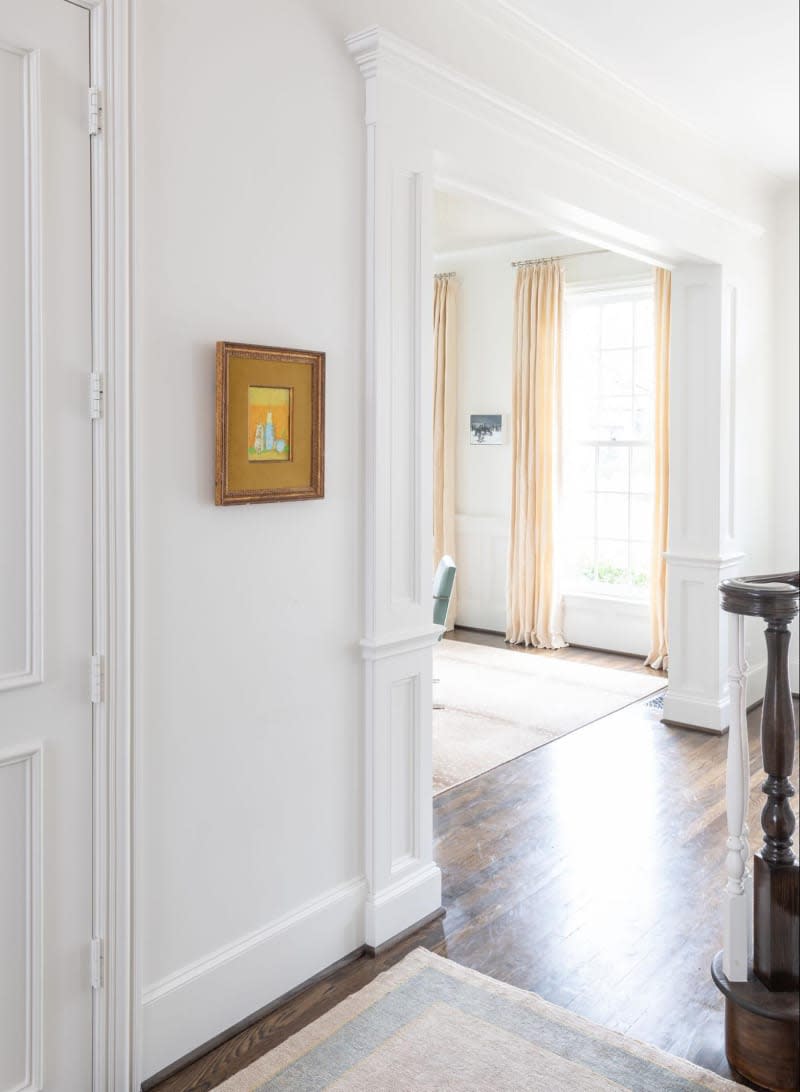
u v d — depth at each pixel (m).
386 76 2.74
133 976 2.23
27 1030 2.06
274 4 2.47
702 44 3.63
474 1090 2.23
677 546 5.23
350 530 2.79
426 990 2.63
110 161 2.07
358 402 2.79
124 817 2.18
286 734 2.62
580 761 4.61
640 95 4.08
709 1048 2.42
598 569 7.28
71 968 2.13
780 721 2.32
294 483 2.55
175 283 2.26
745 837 2.35
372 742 2.85
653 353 6.81
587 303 7.09
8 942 2.02
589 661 6.80
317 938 2.72
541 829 3.79
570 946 2.90
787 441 5.79
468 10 3.13
